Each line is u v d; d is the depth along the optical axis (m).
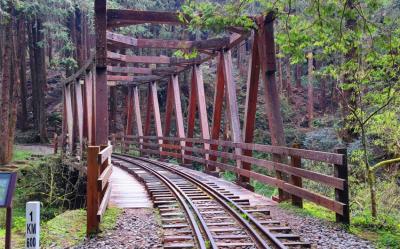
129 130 23.92
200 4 7.26
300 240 5.86
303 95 32.50
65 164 16.83
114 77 20.39
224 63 12.84
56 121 31.53
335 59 9.62
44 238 6.08
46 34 26.88
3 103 19.27
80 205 14.66
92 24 28.17
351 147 12.12
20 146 25.38
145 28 29.84
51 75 38.59
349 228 6.55
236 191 10.30
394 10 11.41
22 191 15.09
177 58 15.57
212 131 13.74
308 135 19.08
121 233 6.31
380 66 8.68
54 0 24.86
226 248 5.49
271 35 9.90
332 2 6.50
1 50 27.47
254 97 11.05
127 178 13.29
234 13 7.21
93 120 12.41
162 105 31.34
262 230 6.17
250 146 10.48
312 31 7.29
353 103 10.65
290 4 6.95
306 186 12.45
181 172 13.61
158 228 6.61
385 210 9.55
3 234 7.46
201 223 6.66
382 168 11.80
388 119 8.89
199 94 15.16
